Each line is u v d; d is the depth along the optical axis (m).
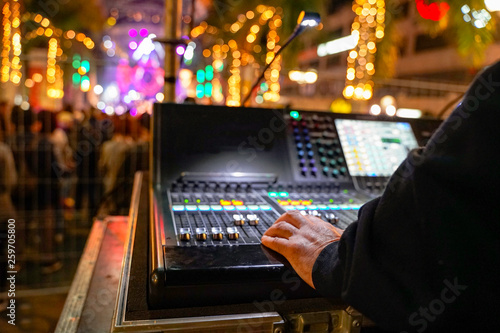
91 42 7.46
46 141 3.21
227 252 0.66
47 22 6.22
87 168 3.46
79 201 3.45
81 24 7.34
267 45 4.82
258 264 0.62
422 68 8.93
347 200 1.09
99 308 0.73
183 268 0.58
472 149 0.43
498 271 0.43
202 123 1.18
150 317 0.56
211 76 3.46
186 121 1.16
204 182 1.09
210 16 4.84
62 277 2.90
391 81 4.24
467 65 4.00
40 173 3.22
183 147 1.13
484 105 0.43
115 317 0.55
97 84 7.58
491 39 3.70
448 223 0.43
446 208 0.44
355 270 0.48
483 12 3.53
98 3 6.99
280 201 1.02
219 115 1.20
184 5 1.88
